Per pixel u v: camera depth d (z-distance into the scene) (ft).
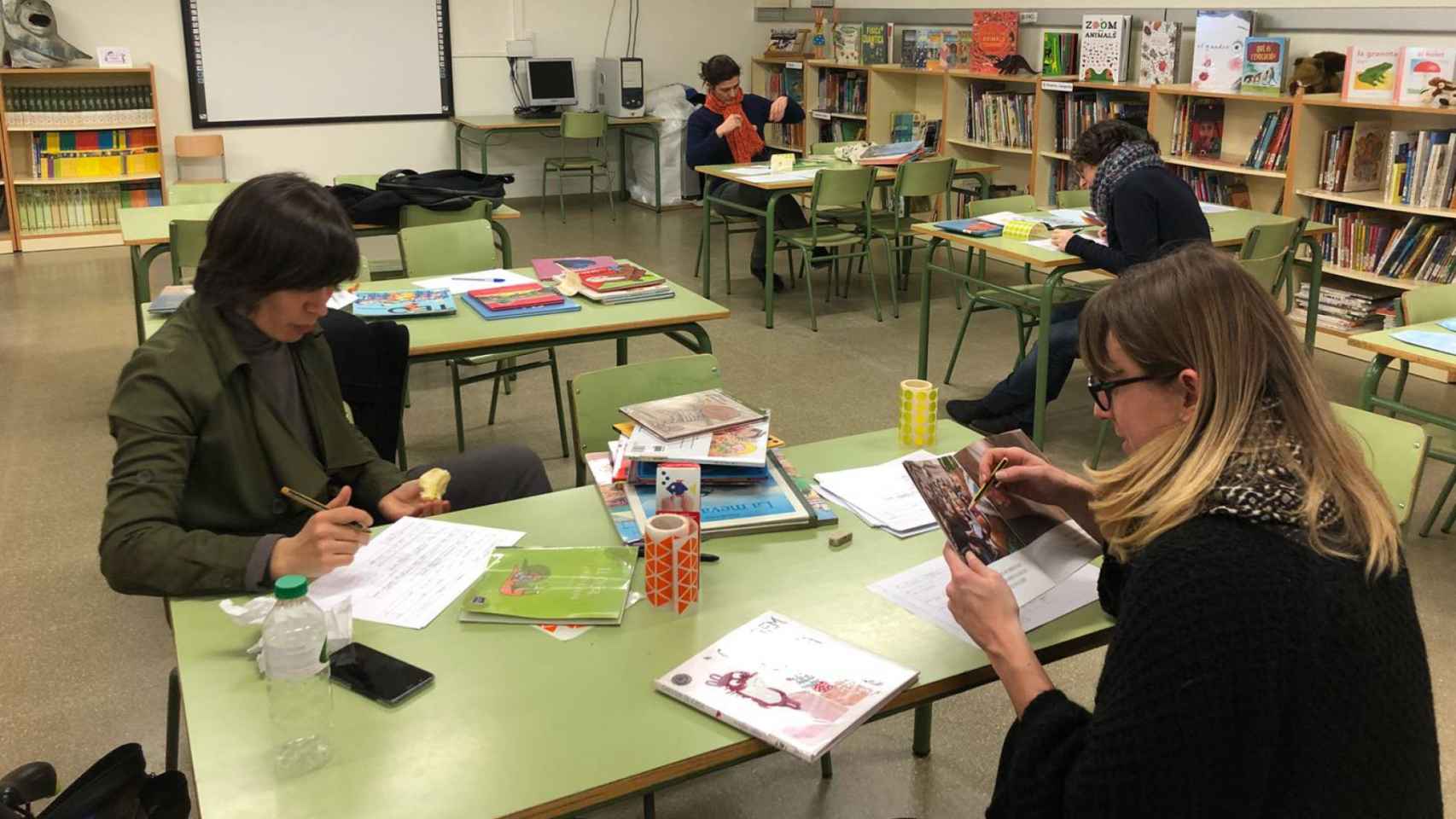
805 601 5.14
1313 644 3.11
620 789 3.90
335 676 4.47
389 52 27.50
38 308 19.22
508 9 28.68
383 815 3.70
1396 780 3.23
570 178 30.78
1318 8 17.51
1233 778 3.14
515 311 10.13
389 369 8.25
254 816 3.69
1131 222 12.48
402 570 5.41
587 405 7.91
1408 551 10.63
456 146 28.89
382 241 24.68
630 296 10.70
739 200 20.43
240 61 25.95
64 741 7.75
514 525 5.93
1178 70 19.69
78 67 23.44
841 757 7.70
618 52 30.32
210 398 5.69
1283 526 3.28
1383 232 16.30
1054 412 14.49
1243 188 18.65
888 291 20.93
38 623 9.30
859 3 28.63
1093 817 3.29
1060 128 21.70
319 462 6.62
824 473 6.59
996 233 14.34
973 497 5.25
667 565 4.97
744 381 15.64
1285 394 3.54
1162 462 3.61
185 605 5.07
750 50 31.91
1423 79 15.29
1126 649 3.30
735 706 4.24
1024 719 3.88
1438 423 9.96
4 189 23.71
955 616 4.42
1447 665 8.73
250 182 5.67
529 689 4.42
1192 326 3.60
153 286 20.66
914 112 26.35
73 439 13.42
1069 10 22.12
